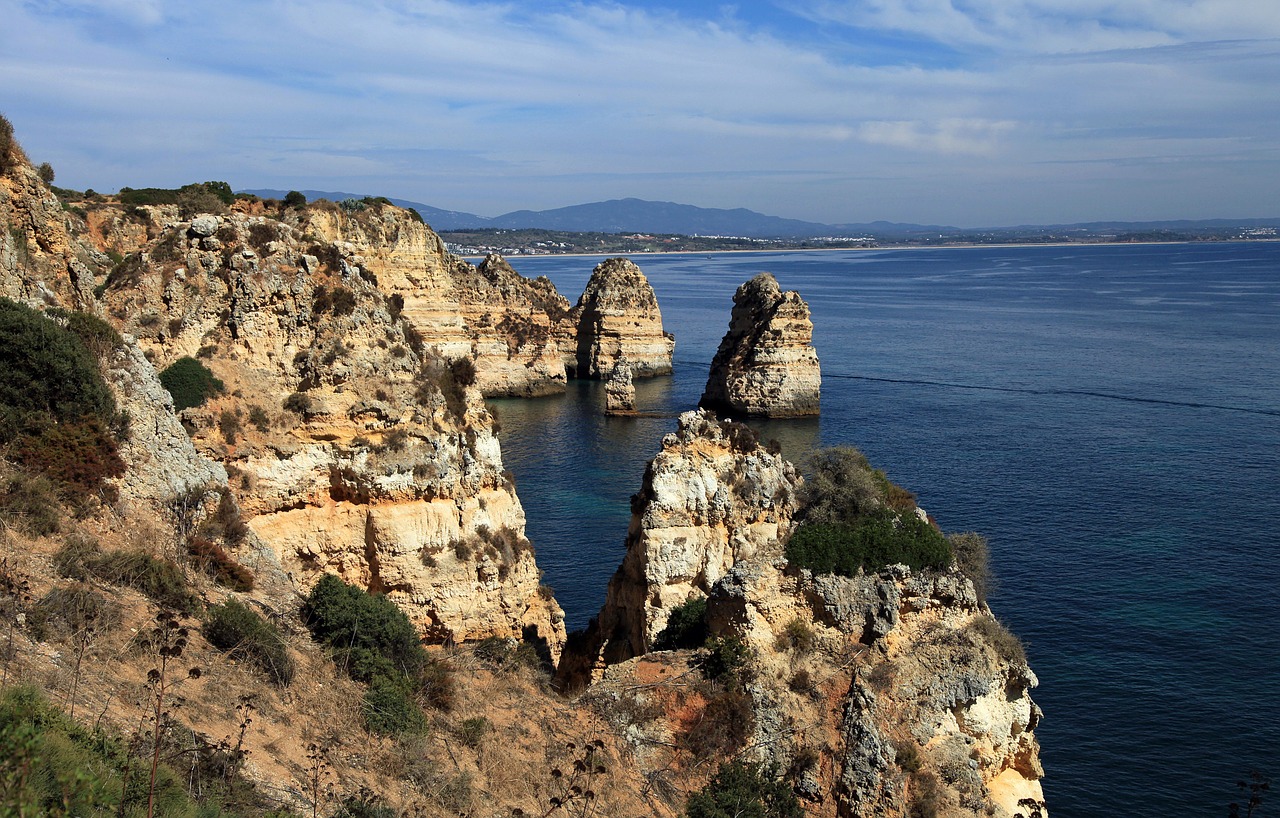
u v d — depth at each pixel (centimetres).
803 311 14438
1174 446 11081
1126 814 4488
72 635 2386
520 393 16388
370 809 2245
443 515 4675
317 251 4931
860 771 3169
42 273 4084
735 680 3462
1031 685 3606
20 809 1420
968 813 3189
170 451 3725
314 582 4447
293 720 2616
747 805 2945
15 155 4059
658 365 18775
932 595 3569
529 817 2675
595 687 3644
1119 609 6444
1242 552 7462
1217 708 5262
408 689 3117
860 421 13175
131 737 2083
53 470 3138
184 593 2895
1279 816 4428
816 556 3622
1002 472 9944
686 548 4475
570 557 7612
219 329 4638
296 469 4453
